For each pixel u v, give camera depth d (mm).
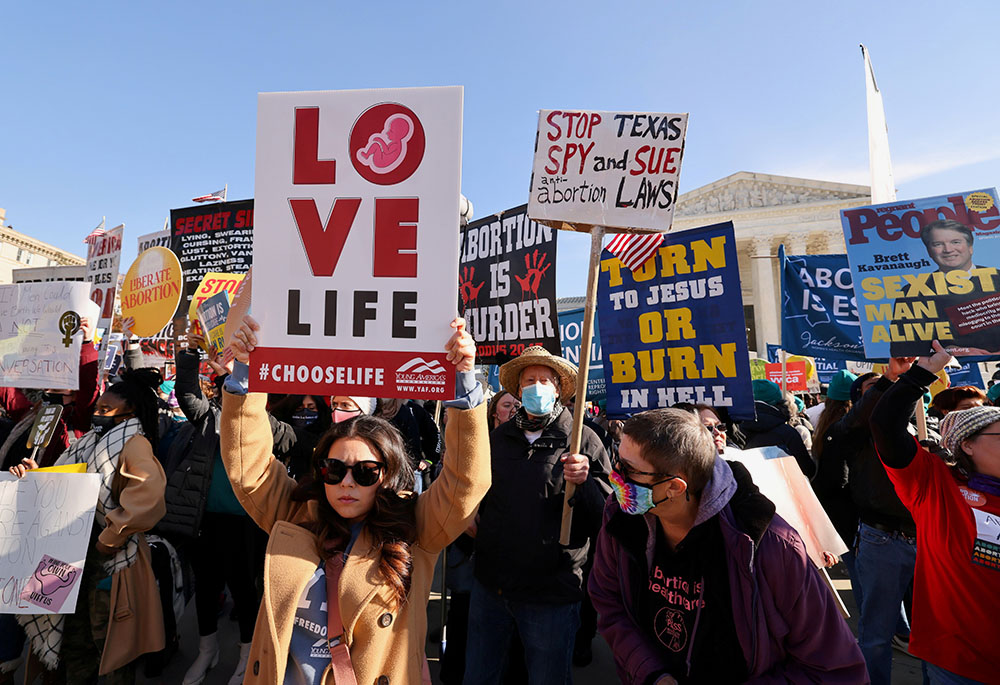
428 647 3963
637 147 2523
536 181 2584
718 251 3318
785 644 1570
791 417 4848
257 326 1669
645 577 1751
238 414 1691
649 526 1740
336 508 1677
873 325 2869
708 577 1594
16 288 3361
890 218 2906
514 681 3232
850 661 1504
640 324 3557
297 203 1678
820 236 36969
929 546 2107
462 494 1658
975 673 1983
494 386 6465
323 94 1688
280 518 1781
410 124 1643
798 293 5914
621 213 2512
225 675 3461
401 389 1605
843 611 1630
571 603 2506
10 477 2725
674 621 1672
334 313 1641
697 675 1621
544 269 3844
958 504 2047
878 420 2135
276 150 1699
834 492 3512
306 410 3691
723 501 1560
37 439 3125
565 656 2492
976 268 2715
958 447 2109
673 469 1554
